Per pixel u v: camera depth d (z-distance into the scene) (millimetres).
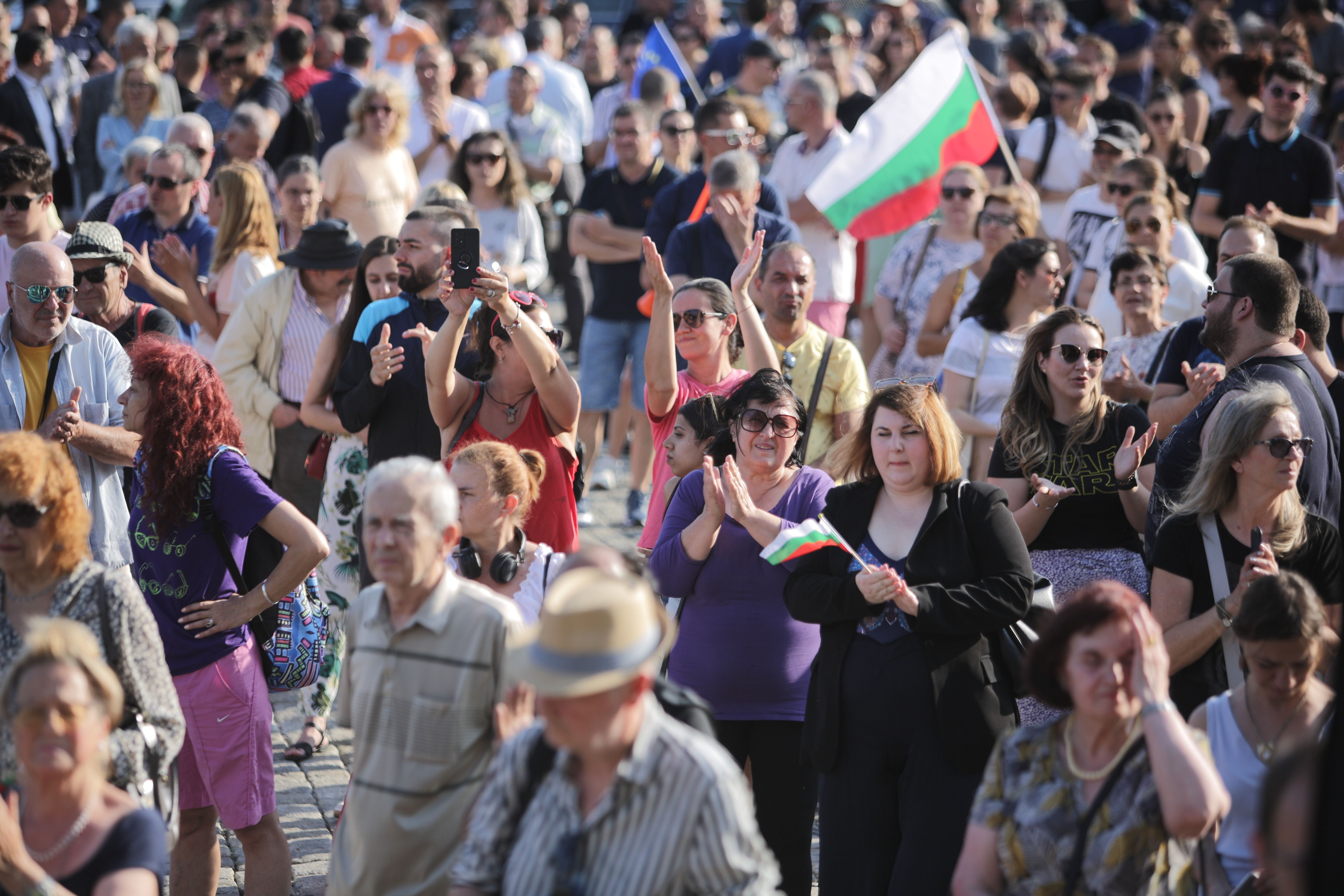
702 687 17766
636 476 35969
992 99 49156
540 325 20844
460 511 16531
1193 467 18078
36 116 45312
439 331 20938
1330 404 19062
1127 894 11617
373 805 13828
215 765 17203
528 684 11086
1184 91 49438
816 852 21156
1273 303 19031
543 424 20094
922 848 15625
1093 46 46375
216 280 28578
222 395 17656
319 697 24031
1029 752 12203
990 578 16016
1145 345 26078
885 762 16109
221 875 19891
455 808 13797
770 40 49844
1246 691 13938
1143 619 11836
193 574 17266
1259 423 16156
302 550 17188
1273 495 16312
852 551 15875
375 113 36625
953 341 26375
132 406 17438
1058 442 20141
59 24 54688
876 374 33188
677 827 10648
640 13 68250
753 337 22766
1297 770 10367
